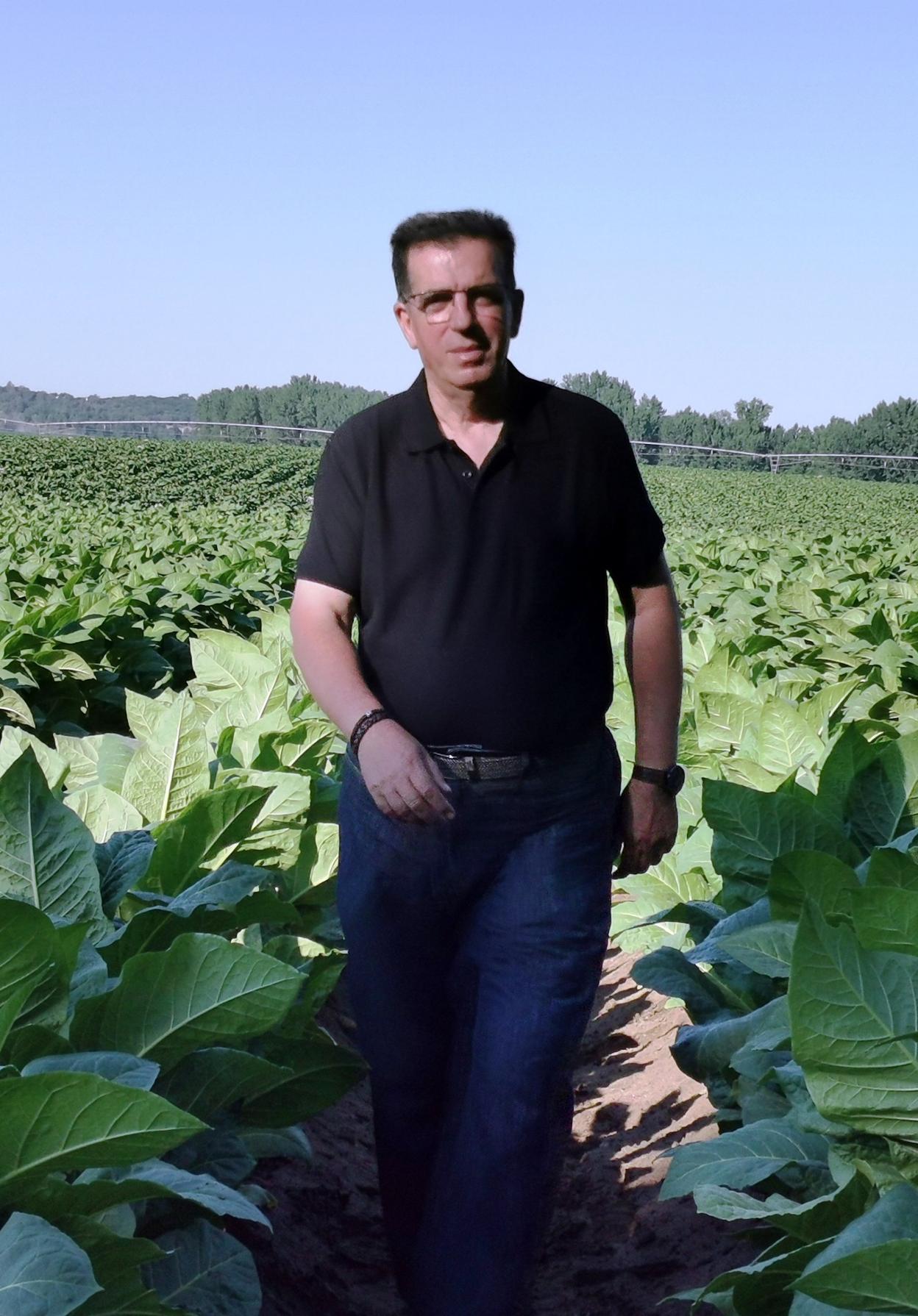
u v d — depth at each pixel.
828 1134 2.32
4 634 7.34
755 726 4.94
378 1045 2.89
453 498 2.62
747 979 3.14
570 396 2.72
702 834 4.42
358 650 2.76
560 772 2.68
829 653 6.66
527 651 2.62
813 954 1.94
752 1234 2.58
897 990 1.98
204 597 9.91
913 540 17.31
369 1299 3.11
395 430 2.66
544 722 2.63
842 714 5.41
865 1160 2.26
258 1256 2.86
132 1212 2.06
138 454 65.56
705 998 3.12
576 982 2.71
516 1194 2.69
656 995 4.85
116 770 3.88
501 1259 2.69
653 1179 3.51
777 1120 2.49
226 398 169.88
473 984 2.84
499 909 2.71
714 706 4.98
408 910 2.74
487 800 2.65
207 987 2.19
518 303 2.70
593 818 2.73
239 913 2.97
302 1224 3.23
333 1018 4.66
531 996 2.69
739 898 3.06
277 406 167.62
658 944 4.55
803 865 2.46
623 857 2.98
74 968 2.29
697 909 3.31
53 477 56.28
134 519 21.70
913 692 6.10
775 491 68.56
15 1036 2.11
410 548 2.63
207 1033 2.23
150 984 2.19
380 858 2.71
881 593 9.05
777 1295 2.14
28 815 2.53
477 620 2.61
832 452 131.00
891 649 6.13
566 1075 2.75
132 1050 2.21
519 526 2.61
